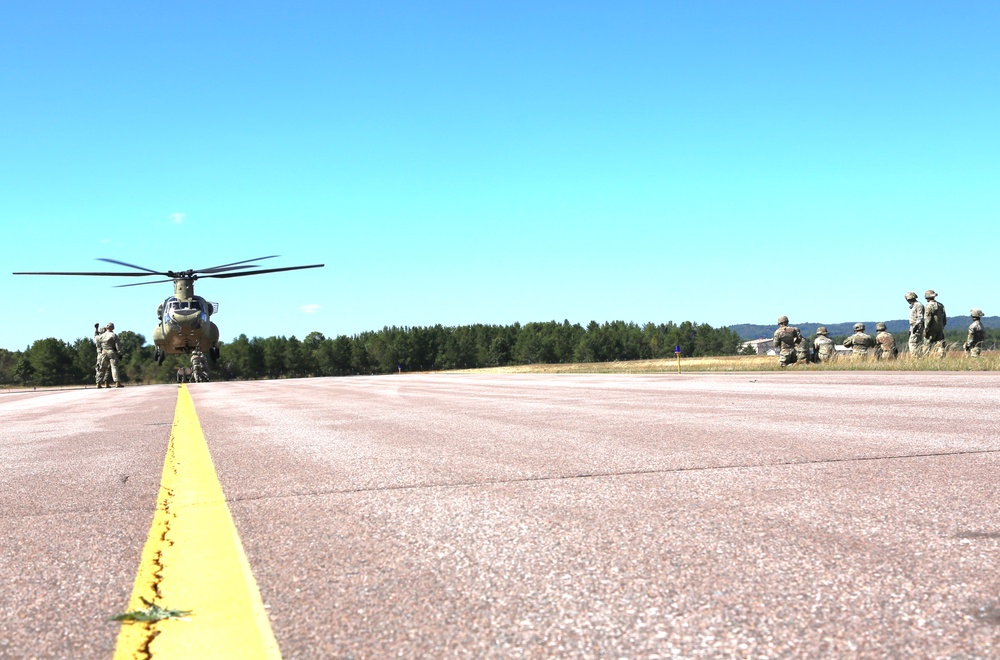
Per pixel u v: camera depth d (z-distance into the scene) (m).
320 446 7.12
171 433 9.16
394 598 2.50
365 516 3.83
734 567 2.67
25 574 2.98
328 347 173.38
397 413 11.18
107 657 2.09
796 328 28.50
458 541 3.22
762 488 4.14
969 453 5.16
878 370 21.48
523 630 2.17
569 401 12.38
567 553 2.95
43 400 24.12
